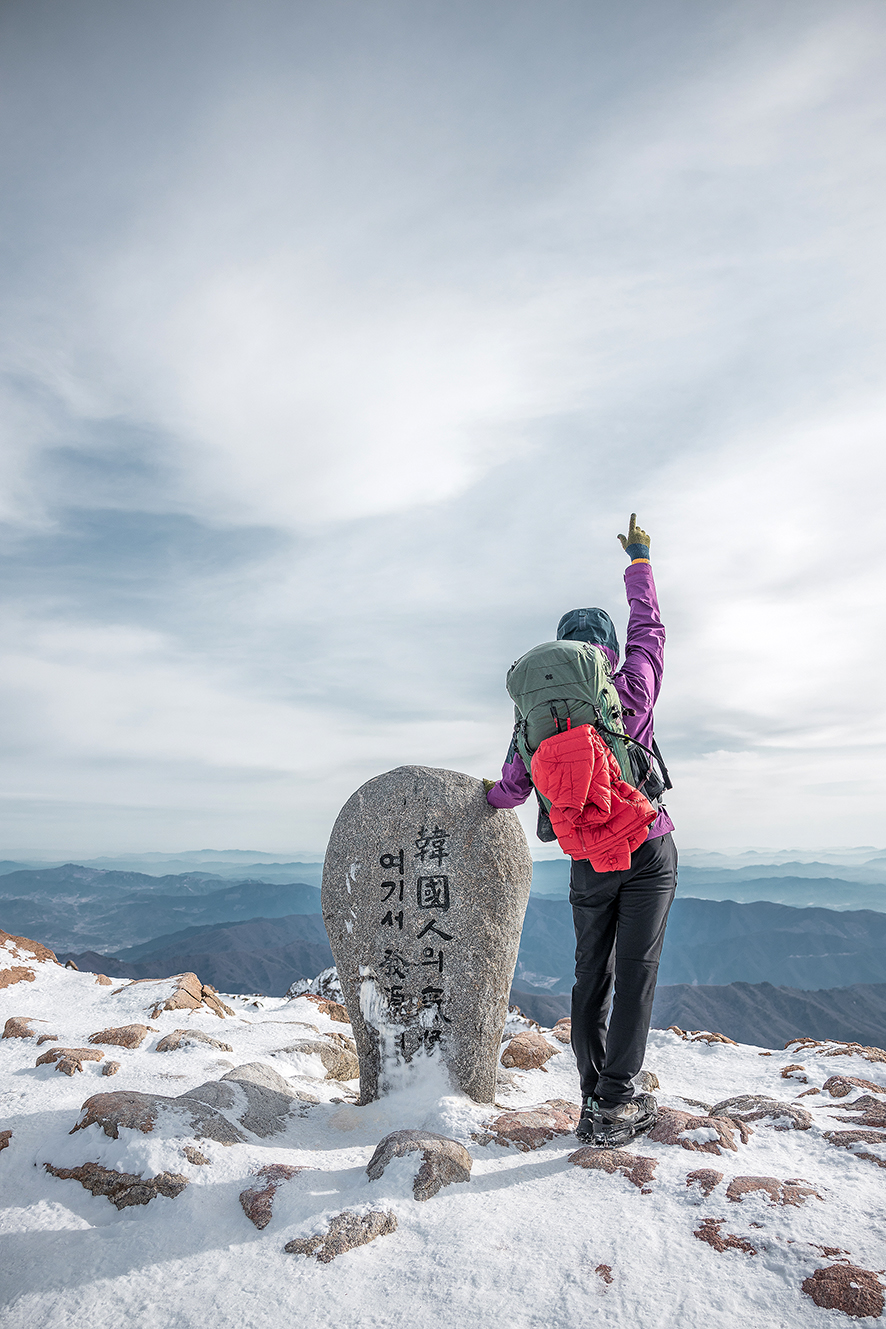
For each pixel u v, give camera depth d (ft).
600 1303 7.09
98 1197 10.21
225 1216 9.55
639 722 11.94
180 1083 16.01
